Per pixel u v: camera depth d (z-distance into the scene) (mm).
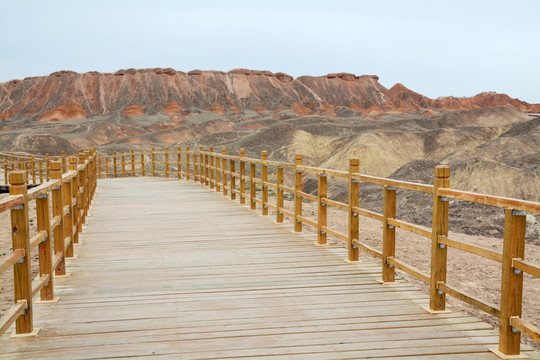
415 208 30375
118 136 165750
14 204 3844
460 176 52000
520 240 3799
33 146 127125
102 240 8719
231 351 4004
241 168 13531
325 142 119750
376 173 101750
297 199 9438
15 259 3947
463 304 7043
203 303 5258
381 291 5703
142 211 12320
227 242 8547
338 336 4324
